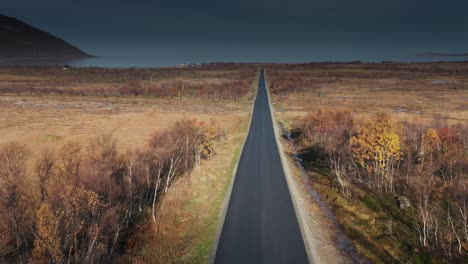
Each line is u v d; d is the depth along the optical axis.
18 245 34.22
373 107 132.25
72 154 64.25
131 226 40.28
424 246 35.09
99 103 154.12
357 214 42.09
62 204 35.91
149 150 68.31
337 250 33.62
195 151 63.94
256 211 41.53
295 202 44.41
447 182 50.09
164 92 181.25
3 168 50.09
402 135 70.75
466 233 36.34
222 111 131.50
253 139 80.62
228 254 32.28
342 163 58.34
